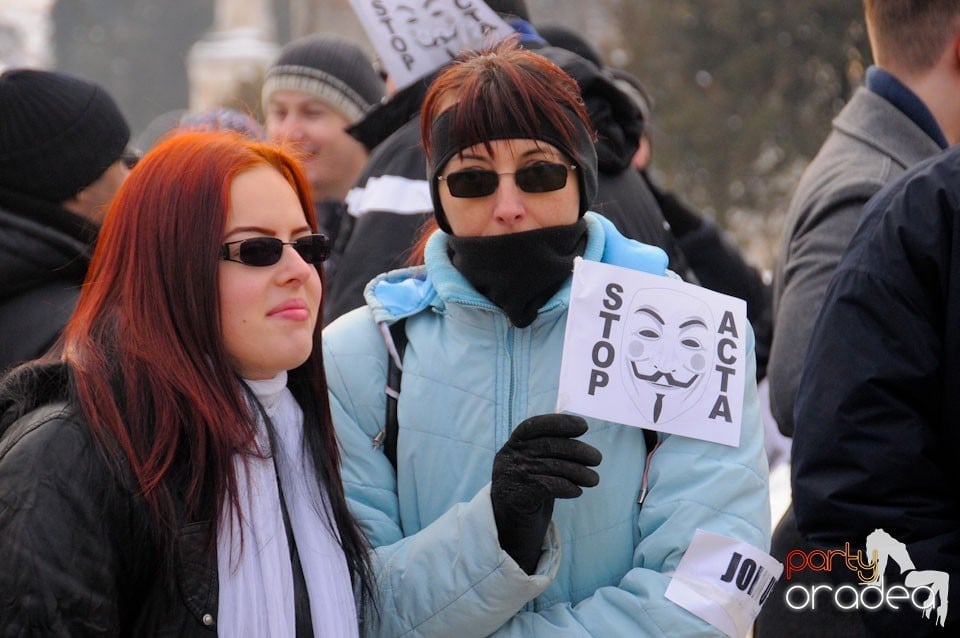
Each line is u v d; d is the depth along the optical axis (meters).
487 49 5.60
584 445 4.62
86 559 4.20
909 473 5.12
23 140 6.91
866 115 7.01
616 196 7.11
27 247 6.66
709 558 4.92
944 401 5.15
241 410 4.51
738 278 10.30
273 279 4.60
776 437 9.35
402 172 7.39
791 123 41.41
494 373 5.16
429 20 7.61
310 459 4.85
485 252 5.08
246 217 4.60
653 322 5.01
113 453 4.29
